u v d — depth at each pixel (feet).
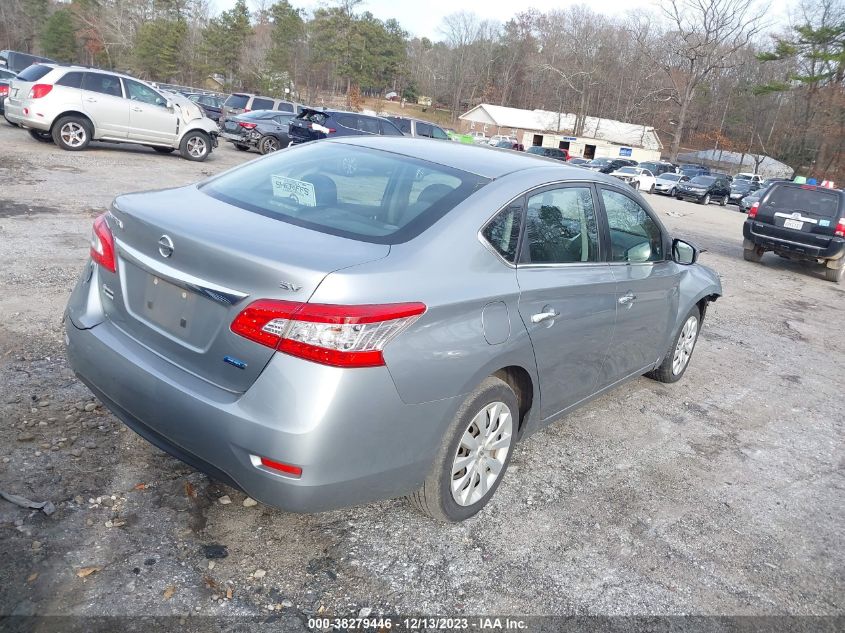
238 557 9.02
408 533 10.05
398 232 9.16
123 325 9.34
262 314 7.71
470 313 9.06
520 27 381.40
